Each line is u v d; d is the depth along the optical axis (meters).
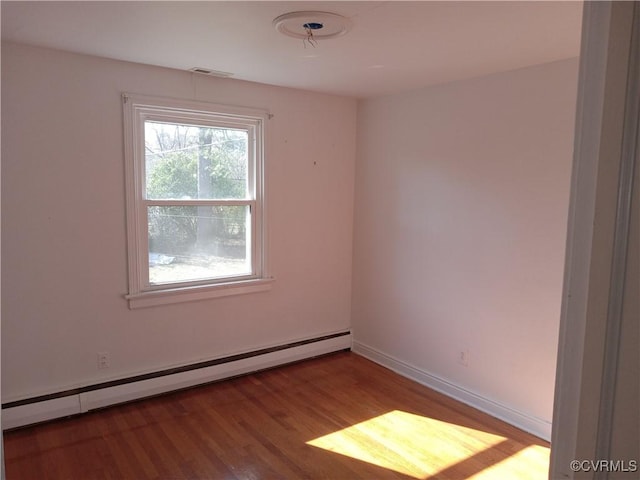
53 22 2.21
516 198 2.96
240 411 3.12
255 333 3.77
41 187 2.76
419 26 2.19
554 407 0.73
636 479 0.60
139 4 1.97
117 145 2.99
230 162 3.56
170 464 2.51
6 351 2.74
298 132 3.80
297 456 2.62
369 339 4.17
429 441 2.80
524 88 2.87
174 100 3.15
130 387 3.17
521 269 2.96
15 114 2.64
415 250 3.67
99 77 2.88
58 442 2.69
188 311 3.41
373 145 3.99
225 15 2.09
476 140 3.17
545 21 2.12
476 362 3.26
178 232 3.36
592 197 0.64
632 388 0.60
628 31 0.59
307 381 3.65
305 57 2.75
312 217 3.98
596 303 0.64
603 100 0.62
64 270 2.89
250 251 3.71
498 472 2.50
